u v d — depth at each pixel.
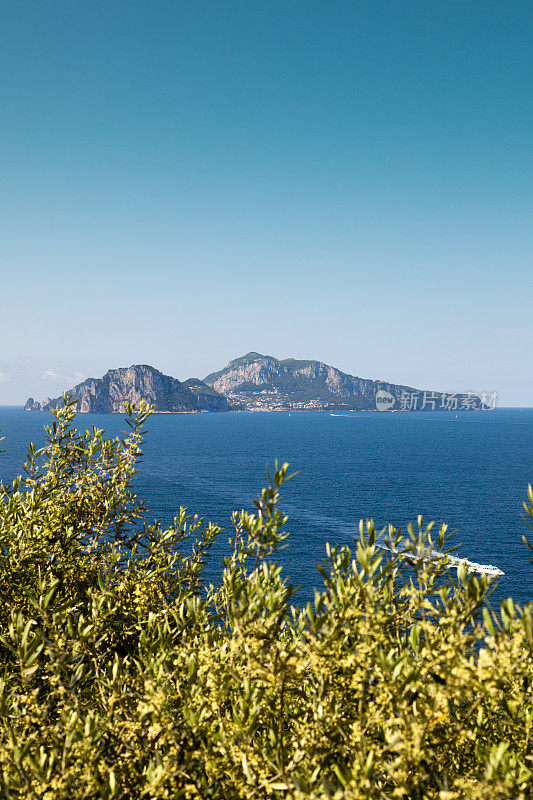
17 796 3.76
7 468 138.38
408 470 165.50
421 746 3.76
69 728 4.12
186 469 159.88
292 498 116.75
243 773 3.86
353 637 4.39
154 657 5.06
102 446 9.90
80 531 9.07
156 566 8.62
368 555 4.18
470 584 3.92
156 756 3.88
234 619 4.31
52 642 4.95
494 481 143.75
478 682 3.56
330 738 3.99
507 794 3.29
